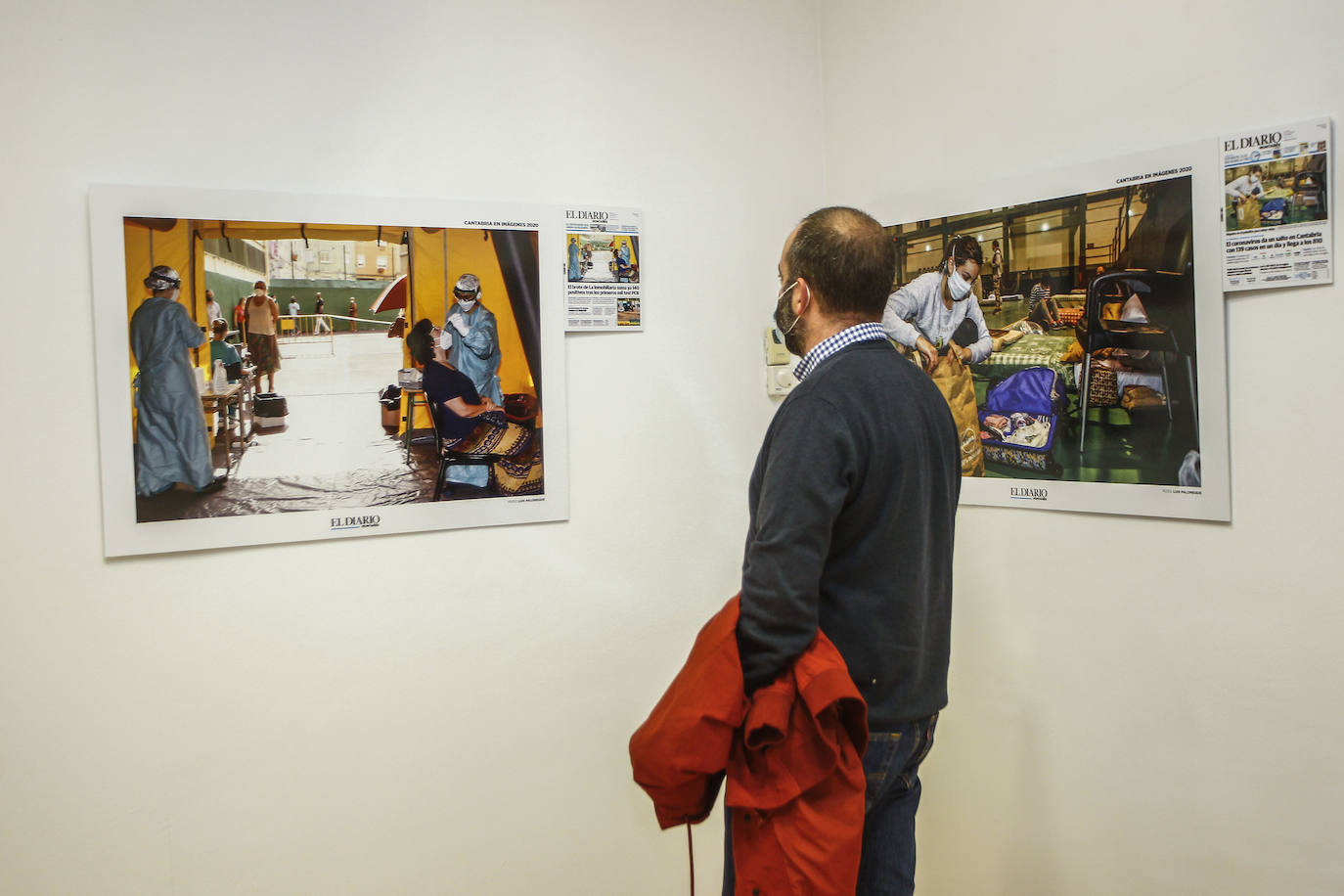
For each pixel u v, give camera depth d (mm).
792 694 1053
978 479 1706
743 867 1072
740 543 1975
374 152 1579
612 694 1822
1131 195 1439
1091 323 1506
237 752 1493
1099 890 1523
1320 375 1240
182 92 1442
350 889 1573
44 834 1375
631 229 1812
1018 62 1612
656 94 1849
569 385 1767
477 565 1685
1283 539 1282
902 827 1234
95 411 1403
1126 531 1478
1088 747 1539
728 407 1953
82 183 1385
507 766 1712
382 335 1586
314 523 1540
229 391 1479
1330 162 1215
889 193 1883
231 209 1467
